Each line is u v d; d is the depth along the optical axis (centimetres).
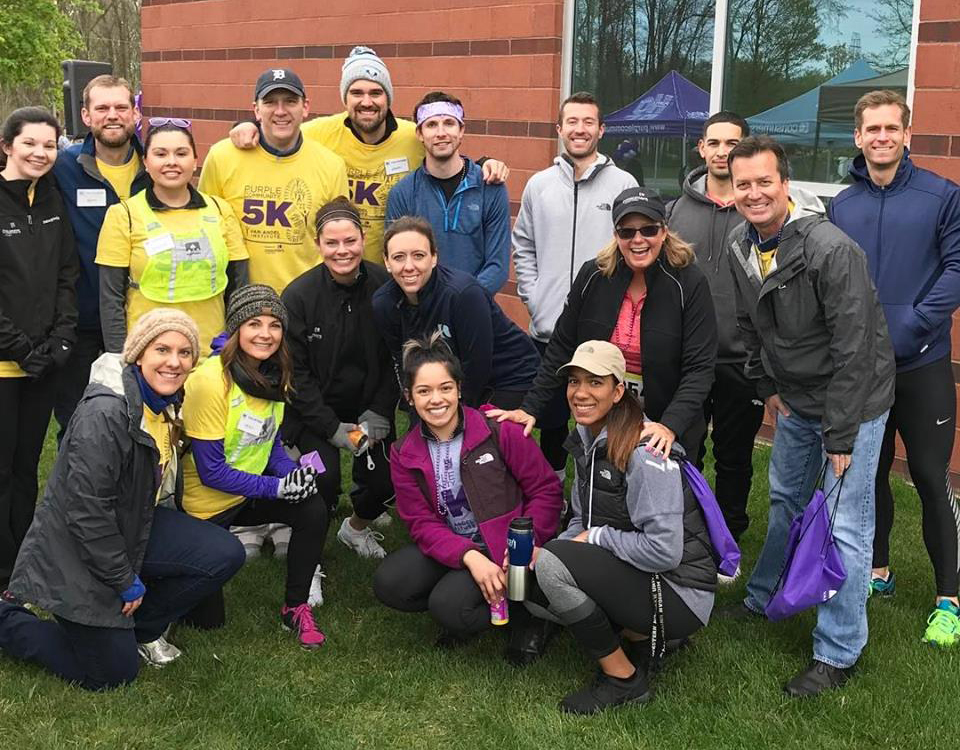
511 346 453
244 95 940
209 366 389
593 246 491
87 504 335
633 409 354
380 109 497
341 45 835
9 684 357
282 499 395
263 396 395
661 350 385
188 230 438
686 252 381
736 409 458
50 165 420
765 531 505
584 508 365
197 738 331
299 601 406
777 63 624
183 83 1008
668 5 670
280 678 372
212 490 400
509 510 392
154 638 379
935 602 425
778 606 356
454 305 411
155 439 359
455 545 380
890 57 571
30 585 344
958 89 529
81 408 343
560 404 491
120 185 454
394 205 488
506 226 485
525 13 705
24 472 444
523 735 334
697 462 476
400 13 784
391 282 424
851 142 598
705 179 468
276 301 389
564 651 391
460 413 394
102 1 3177
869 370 343
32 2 2377
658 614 348
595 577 345
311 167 478
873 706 345
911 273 400
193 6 977
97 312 460
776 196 349
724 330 450
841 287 342
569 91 706
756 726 336
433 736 338
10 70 2428
